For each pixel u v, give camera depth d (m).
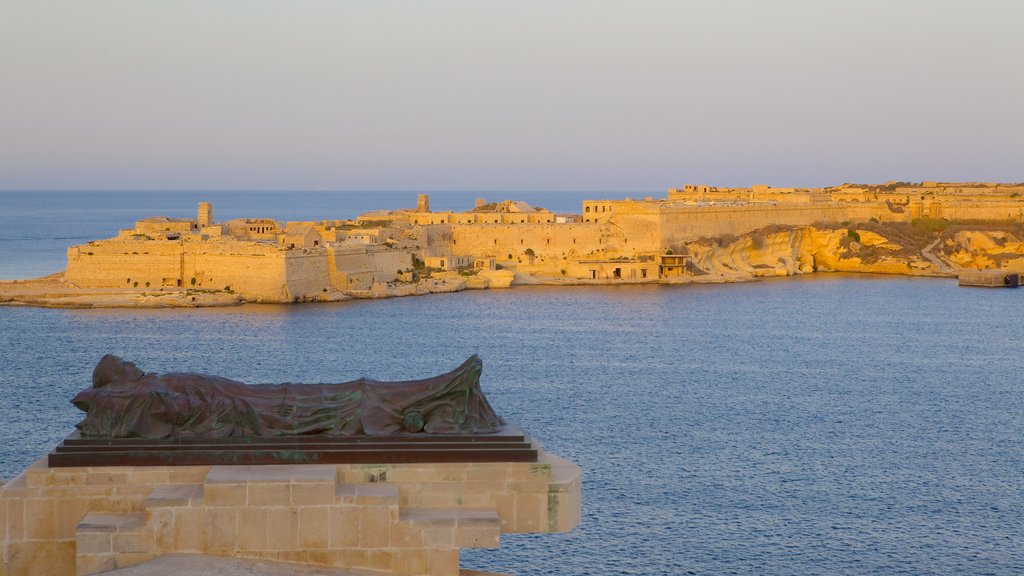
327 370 131.12
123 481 28.64
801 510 66.25
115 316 179.38
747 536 60.75
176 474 28.78
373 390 30.27
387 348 149.50
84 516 28.47
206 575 26.73
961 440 89.88
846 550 58.69
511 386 117.62
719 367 134.50
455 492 29.00
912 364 138.12
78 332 160.00
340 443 29.14
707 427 94.31
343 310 192.25
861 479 74.62
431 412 29.95
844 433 92.38
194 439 29.03
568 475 29.48
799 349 151.75
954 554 58.38
